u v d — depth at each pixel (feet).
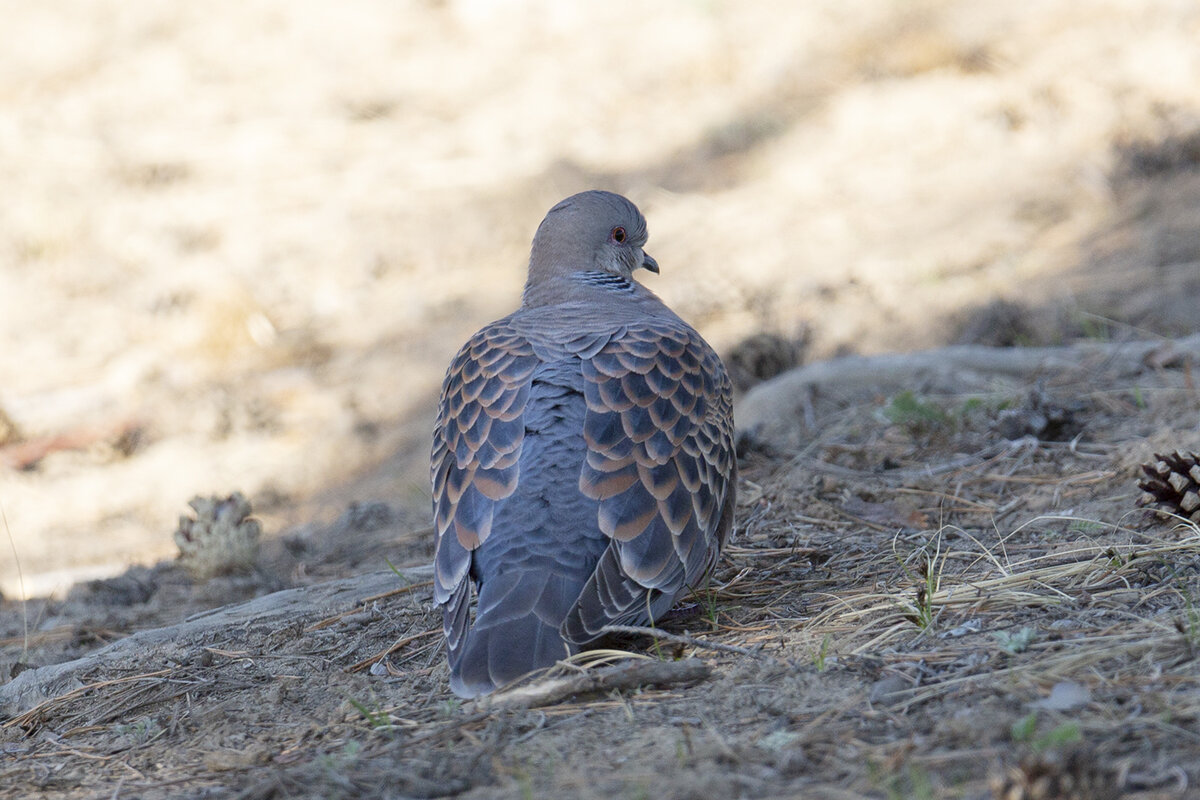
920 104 65.36
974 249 50.78
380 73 85.66
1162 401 33.27
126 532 46.55
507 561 20.93
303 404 54.90
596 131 73.61
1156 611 21.21
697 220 60.90
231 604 31.17
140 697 23.86
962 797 16.05
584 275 27.99
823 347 46.83
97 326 62.59
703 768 17.60
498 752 18.80
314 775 18.70
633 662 20.76
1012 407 34.12
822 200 59.47
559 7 89.40
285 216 70.03
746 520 29.91
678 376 23.22
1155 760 16.37
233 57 90.12
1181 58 60.90
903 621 22.17
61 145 79.51
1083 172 54.60
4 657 30.25
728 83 75.25
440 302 60.95
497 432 22.13
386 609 27.02
